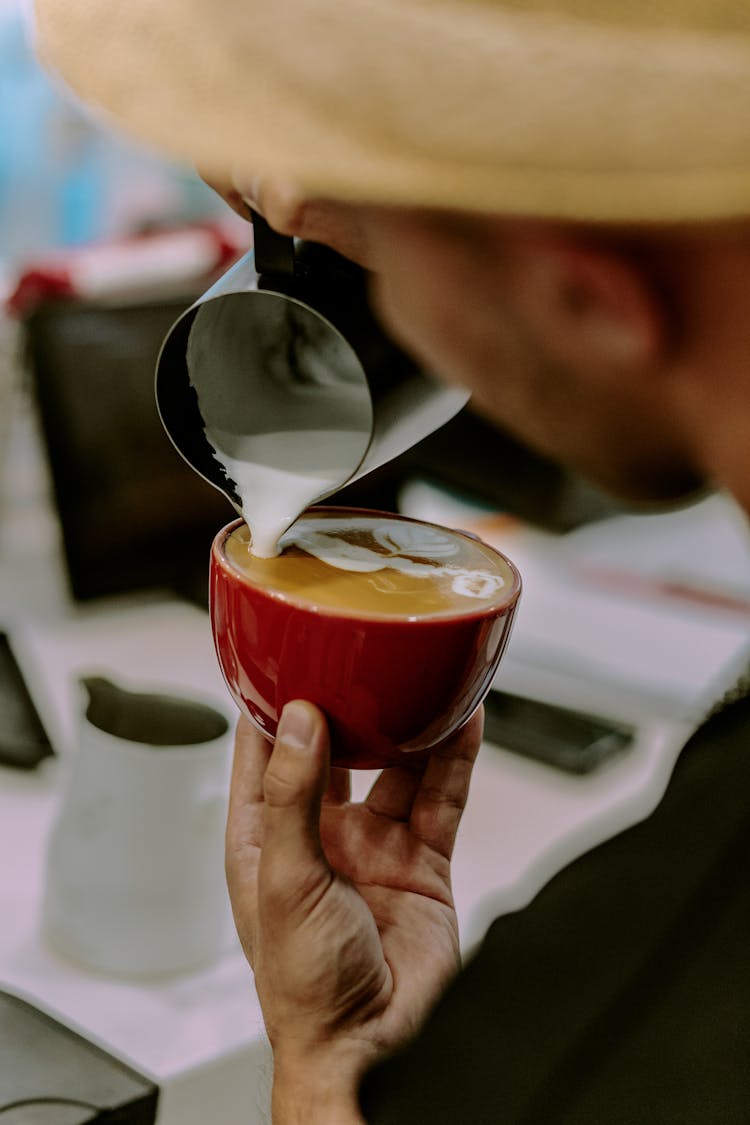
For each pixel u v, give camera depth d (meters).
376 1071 0.54
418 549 0.64
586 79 0.35
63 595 1.52
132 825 0.86
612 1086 0.47
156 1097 0.74
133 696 0.93
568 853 0.95
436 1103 0.50
